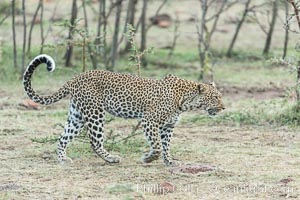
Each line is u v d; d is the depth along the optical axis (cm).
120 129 1661
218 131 1642
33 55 2427
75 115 1357
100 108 1339
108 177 1267
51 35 2425
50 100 1345
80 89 1339
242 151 1455
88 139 1486
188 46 2730
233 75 2331
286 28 1647
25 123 1700
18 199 1144
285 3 2192
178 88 1348
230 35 2880
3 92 2028
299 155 1423
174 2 3234
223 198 1153
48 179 1254
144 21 2445
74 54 2459
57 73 2272
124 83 1345
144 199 1147
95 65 2131
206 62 2209
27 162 1369
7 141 1530
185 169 1302
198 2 3247
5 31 2714
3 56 2414
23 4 2183
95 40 2156
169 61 2502
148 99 1339
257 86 2175
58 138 1466
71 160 1361
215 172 1296
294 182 1237
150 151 1348
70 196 1160
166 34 2853
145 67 2416
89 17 2880
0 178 1259
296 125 1678
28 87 1337
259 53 2612
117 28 2242
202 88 1353
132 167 1335
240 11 2872
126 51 2548
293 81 2238
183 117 1775
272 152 1446
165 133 1362
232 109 1834
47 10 2917
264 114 1738
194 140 1552
